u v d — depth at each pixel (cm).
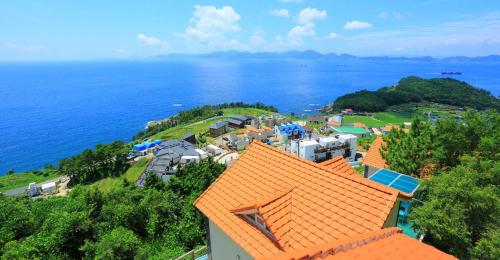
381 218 866
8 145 12075
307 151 5806
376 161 2592
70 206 2188
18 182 8050
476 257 1220
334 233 895
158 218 2178
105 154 7962
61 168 8200
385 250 730
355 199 961
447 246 1385
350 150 6228
